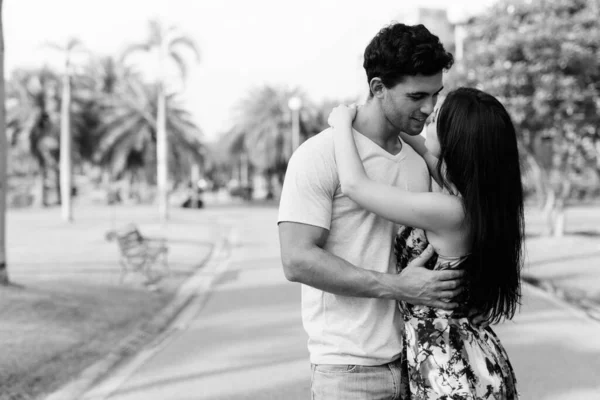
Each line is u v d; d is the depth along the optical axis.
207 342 7.57
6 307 8.50
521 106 17.31
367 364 2.30
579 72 17.39
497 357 2.36
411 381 2.33
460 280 2.28
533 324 8.33
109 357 6.84
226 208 52.41
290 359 6.72
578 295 10.29
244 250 18.88
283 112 53.81
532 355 6.80
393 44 2.21
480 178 2.24
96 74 56.28
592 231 22.64
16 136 49.59
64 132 33.31
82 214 42.28
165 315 9.19
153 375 6.21
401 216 2.24
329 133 2.35
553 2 18.17
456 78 18.78
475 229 2.23
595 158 20.02
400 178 2.40
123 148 46.56
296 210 2.26
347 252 2.33
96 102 51.28
